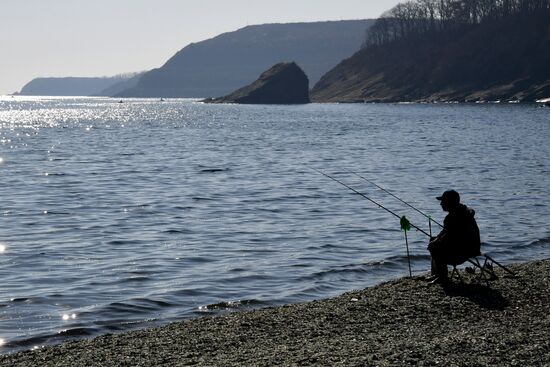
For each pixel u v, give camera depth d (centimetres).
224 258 1847
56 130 9538
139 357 1023
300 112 16488
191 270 1709
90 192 3284
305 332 1140
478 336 1059
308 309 1284
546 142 6494
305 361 959
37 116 15275
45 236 2173
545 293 1348
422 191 3180
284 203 2884
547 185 3353
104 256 1875
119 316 1327
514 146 6050
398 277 1634
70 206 2822
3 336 1202
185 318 1316
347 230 2245
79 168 4481
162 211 2688
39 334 1212
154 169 4397
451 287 1402
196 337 1125
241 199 3009
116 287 1545
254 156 5328
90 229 2294
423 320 1192
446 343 1023
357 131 8712
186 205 2844
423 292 1373
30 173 4169
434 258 1445
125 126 10612
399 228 2266
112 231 2259
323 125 10312
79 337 1202
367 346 1031
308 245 2019
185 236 2167
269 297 1461
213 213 2633
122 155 5512
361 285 1567
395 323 1180
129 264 1777
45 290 1515
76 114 16650
